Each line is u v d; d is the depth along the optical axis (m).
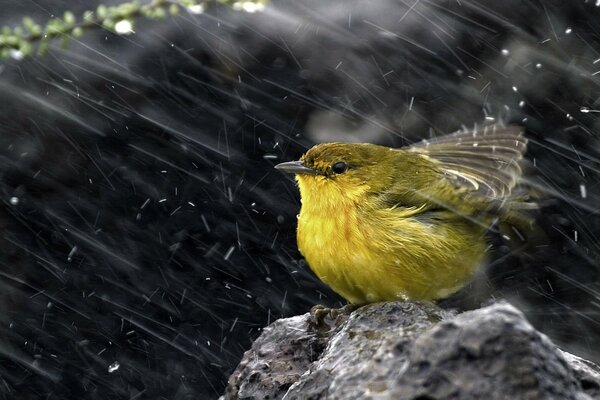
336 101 12.60
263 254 12.88
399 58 12.62
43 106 12.81
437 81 12.52
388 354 5.20
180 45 12.81
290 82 12.70
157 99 12.84
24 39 9.23
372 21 12.79
